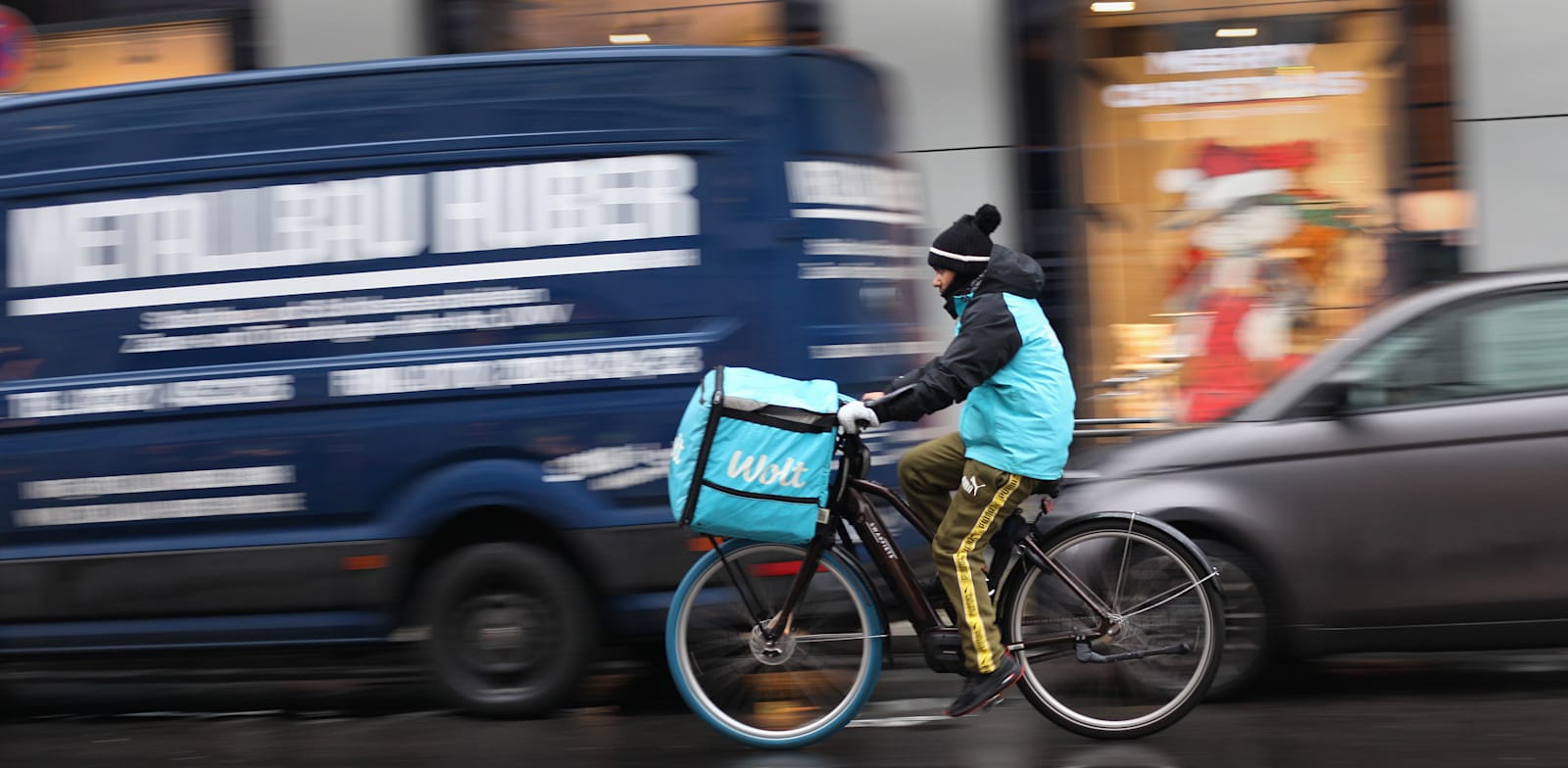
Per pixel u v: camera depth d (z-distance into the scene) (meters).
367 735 6.01
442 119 5.96
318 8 9.97
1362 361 5.90
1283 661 6.57
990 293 5.02
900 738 5.61
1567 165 9.23
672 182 5.85
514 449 5.91
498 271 5.90
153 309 6.11
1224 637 5.27
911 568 5.32
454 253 5.92
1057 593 5.25
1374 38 9.52
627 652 7.05
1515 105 9.27
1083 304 9.79
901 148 6.64
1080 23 9.71
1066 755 5.24
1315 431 5.88
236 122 6.07
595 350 5.86
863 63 6.31
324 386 5.98
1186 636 5.23
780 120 5.85
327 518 6.03
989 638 5.13
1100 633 5.21
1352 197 9.63
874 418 4.96
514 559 6.00
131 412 6.11
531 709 6.03
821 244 5.89
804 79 5.94
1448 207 9.41
